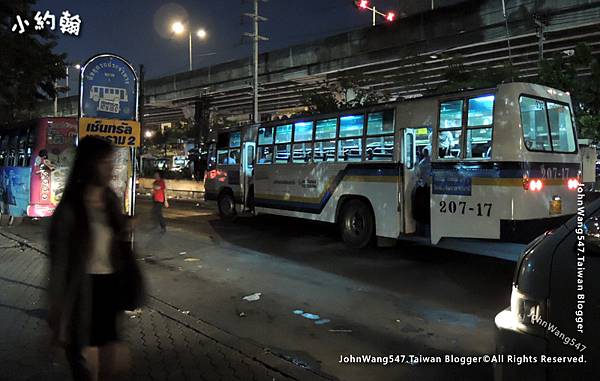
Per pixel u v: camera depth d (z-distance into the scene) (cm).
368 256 964
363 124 1039
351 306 638
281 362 440
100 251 304
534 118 830
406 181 955
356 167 1045
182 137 5244
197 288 725
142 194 3031
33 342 475
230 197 1516
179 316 566
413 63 2767
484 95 830
